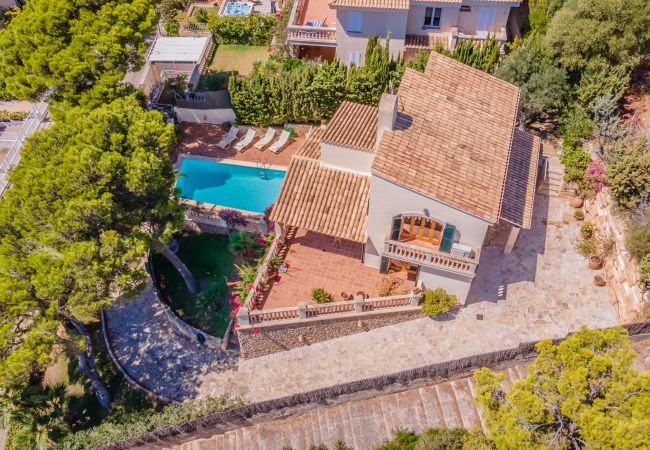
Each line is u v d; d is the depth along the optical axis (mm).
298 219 26828
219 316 30969
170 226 26297
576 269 28672
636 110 32156
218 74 44219
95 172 24406
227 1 51750
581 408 15688
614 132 30422
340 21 39906
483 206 23156
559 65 34188
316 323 26625
